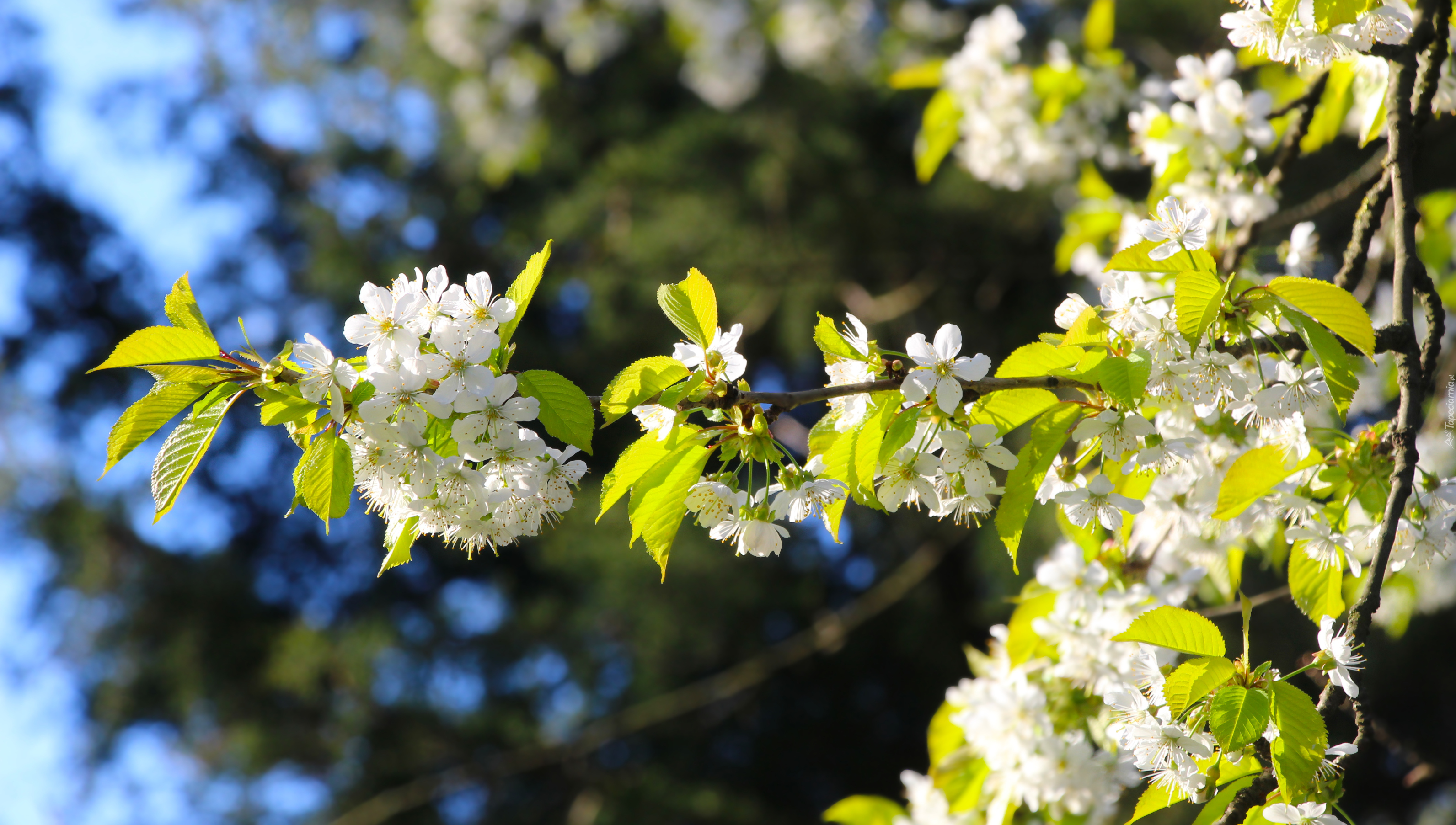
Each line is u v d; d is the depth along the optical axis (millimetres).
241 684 10086
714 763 9922
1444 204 3283
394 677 9844
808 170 9078
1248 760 1682
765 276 8852
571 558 9000
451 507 1647
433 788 8141
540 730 9578
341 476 1597
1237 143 2869
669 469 1677
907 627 9492
